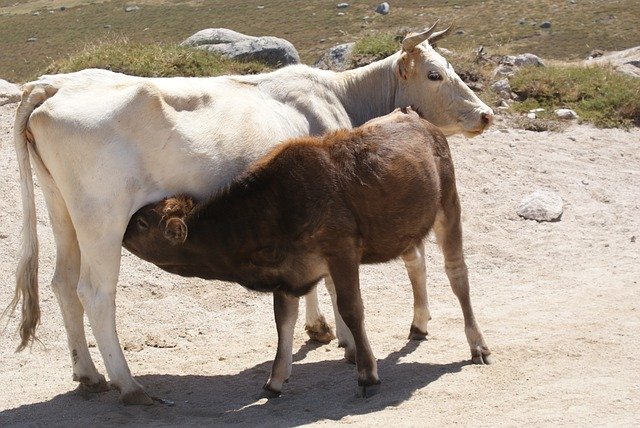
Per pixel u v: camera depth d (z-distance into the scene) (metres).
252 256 6.50
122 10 45.34
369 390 6.58
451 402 6.25
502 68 16.58
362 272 10.34
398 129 7.00
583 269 10.35
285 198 6.39
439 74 8.23
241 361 7.84
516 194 12.47
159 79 7.09
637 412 5.81
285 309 6.75
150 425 6.23
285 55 15.64
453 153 13.33
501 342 7.68
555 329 8.04
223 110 7.14
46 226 10.19
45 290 9.19
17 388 7.40
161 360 7.91
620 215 12.16
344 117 8.08
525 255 10.90
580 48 32.78
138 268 9.73
